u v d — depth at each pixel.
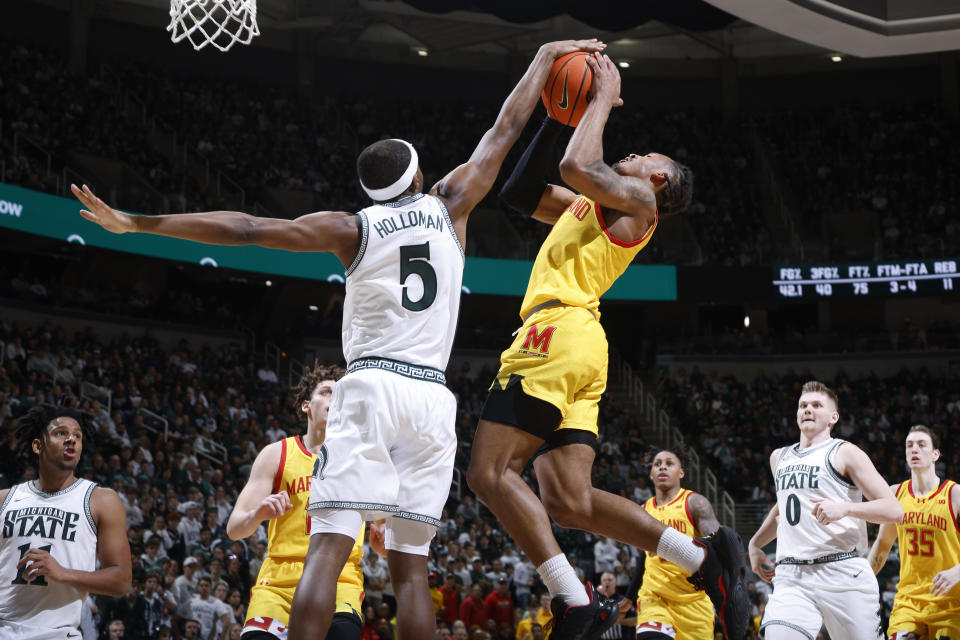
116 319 20.75
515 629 13.42
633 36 28.41
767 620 5.57
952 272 23.61
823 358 24.91
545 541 3.50
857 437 21.75
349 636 4.53
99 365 17.98
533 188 4.08
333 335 24.53
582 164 3.53
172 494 13.46
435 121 28.55
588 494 3.71
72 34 24.97
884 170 27.72
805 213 27.19
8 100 20.95
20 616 4.48
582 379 3.61
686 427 23.16
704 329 28.19
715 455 21.48
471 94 29.91
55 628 4.47
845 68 29.75
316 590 2.91
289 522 4.92
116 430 15.64
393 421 3.05
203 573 11.38
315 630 2.87
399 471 3.12
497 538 15.83
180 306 22.30
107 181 21.30
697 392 24.02
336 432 3.09
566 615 3.44
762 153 28.75
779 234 26.73
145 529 12.36
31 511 4.60
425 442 3.11
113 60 25.58
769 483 20.30
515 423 3.56
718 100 30.34
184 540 12.70
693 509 7.07
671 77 30.42
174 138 24.16
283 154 25.89
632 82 30.33
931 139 27.97
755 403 23.47
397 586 3.18
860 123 28.92
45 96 22.00
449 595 13.40
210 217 3.03
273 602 4.84
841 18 15.65
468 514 17.25
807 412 5.77
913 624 6.30
